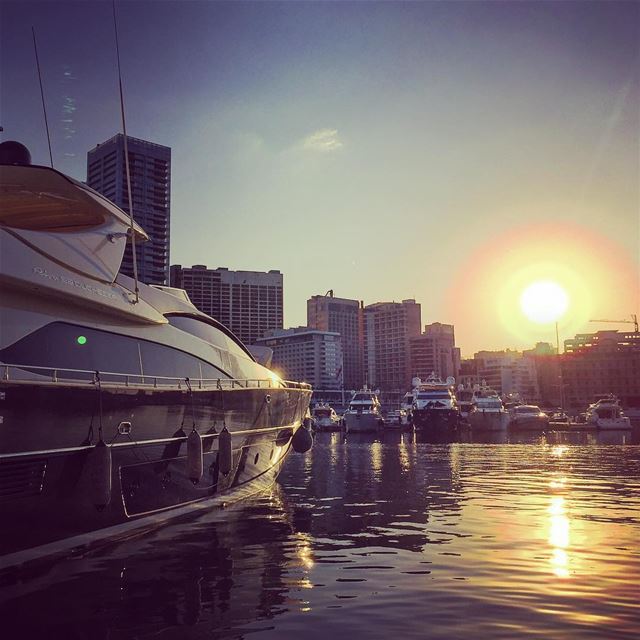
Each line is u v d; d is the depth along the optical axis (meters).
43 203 13.98
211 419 16.27
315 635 7.46
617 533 13.91
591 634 7.49
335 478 27.44
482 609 8.45
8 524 10.19
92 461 11.56
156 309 15.75
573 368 197.50
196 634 7.50
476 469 31.86
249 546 12.44
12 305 11.08
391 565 10.91
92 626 7.77
